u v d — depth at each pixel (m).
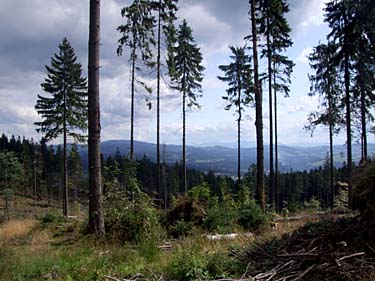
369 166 6.94
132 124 24.02
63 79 31.17
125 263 6.43
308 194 58.22
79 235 9.66
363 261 5.28
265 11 20.14
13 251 7.09
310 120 25.58
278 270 5.35
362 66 20.83
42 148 71.38
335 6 21.17
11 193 44.59
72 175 43.97
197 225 11.27
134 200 10.02
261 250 6.25
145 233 8.83
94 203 9.14
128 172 10.73
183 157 29.94
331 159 26.62
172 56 24.06
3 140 75.88
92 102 9.22
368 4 19.22
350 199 6.89
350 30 20.64
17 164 48.06
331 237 6.24
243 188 14.05
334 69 22.09
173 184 51.97
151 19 20.98
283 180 59.00
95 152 9.19
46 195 66.38
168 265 6.04
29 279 5.70
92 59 9.27
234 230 10.95
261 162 15.76
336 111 24.34
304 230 6.84
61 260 6.73
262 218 11.87
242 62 30.97
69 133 31.42
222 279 5.05
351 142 21.94
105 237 8.92
